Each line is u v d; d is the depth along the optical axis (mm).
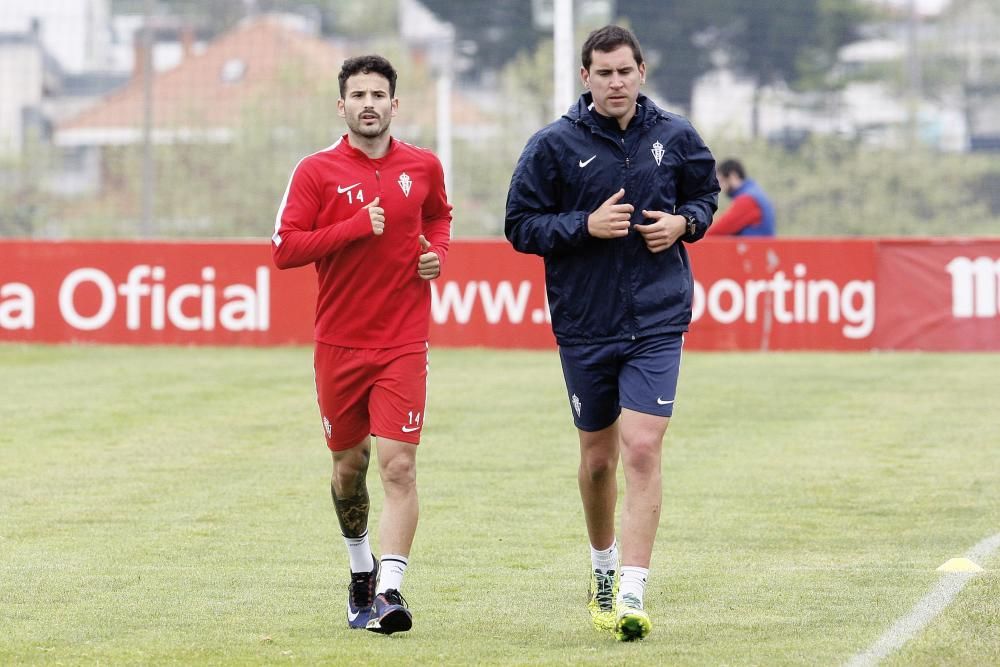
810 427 35469
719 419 36781
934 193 104812
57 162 106750
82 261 53750
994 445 32812
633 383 17781
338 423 18516
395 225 18156
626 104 17766
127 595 19656
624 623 16672
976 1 123438
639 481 17469
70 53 132500
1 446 32844
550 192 18234
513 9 137500
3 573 20969
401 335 18234
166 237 100250
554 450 32094
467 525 24516
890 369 47344
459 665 15969
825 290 52562
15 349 52656
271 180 101375
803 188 105062
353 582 18344
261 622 18219
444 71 113375
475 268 53344
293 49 120438
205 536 23688
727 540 23266
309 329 53406
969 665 15461
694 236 18172
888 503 26297
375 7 157500
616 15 131500
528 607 19078
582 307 18031
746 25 133625
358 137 18234
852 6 133500
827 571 20891
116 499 26859
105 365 48094
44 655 16406
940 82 122625
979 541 22922
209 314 53531
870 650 16203
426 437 33812
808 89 130375
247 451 32250
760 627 17609
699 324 53000
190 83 107062
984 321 52156
